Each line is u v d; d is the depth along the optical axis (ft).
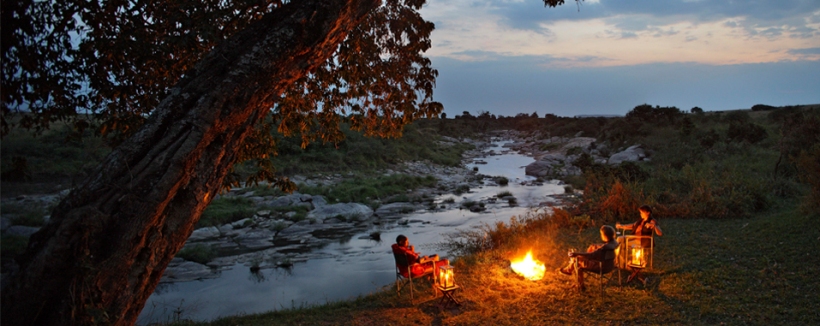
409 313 21.49
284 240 52.16
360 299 24.12
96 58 15.92
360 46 21.44
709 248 27.96
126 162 10.77
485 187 98.17
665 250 28.48
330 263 41.93
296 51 12.65
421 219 62.95
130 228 10.29
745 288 21.18
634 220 39.09
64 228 9.74
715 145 87.20
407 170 116.98
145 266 10.81
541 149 189.98
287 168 96.99
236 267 41.42
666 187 47.39
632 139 134.31
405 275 23.18
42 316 9.70
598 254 21.71
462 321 20.21
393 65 22.84
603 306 20.76
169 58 17.76
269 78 12.31
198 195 11.69
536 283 24.58
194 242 50.47
